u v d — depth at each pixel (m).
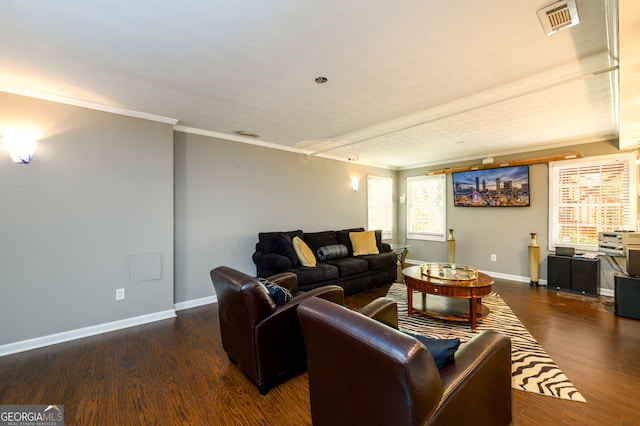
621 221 4.00
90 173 2.88
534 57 2.03
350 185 5.92
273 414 1.75
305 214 5.10
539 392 1.95
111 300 2.99
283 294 2.14
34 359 2.38
